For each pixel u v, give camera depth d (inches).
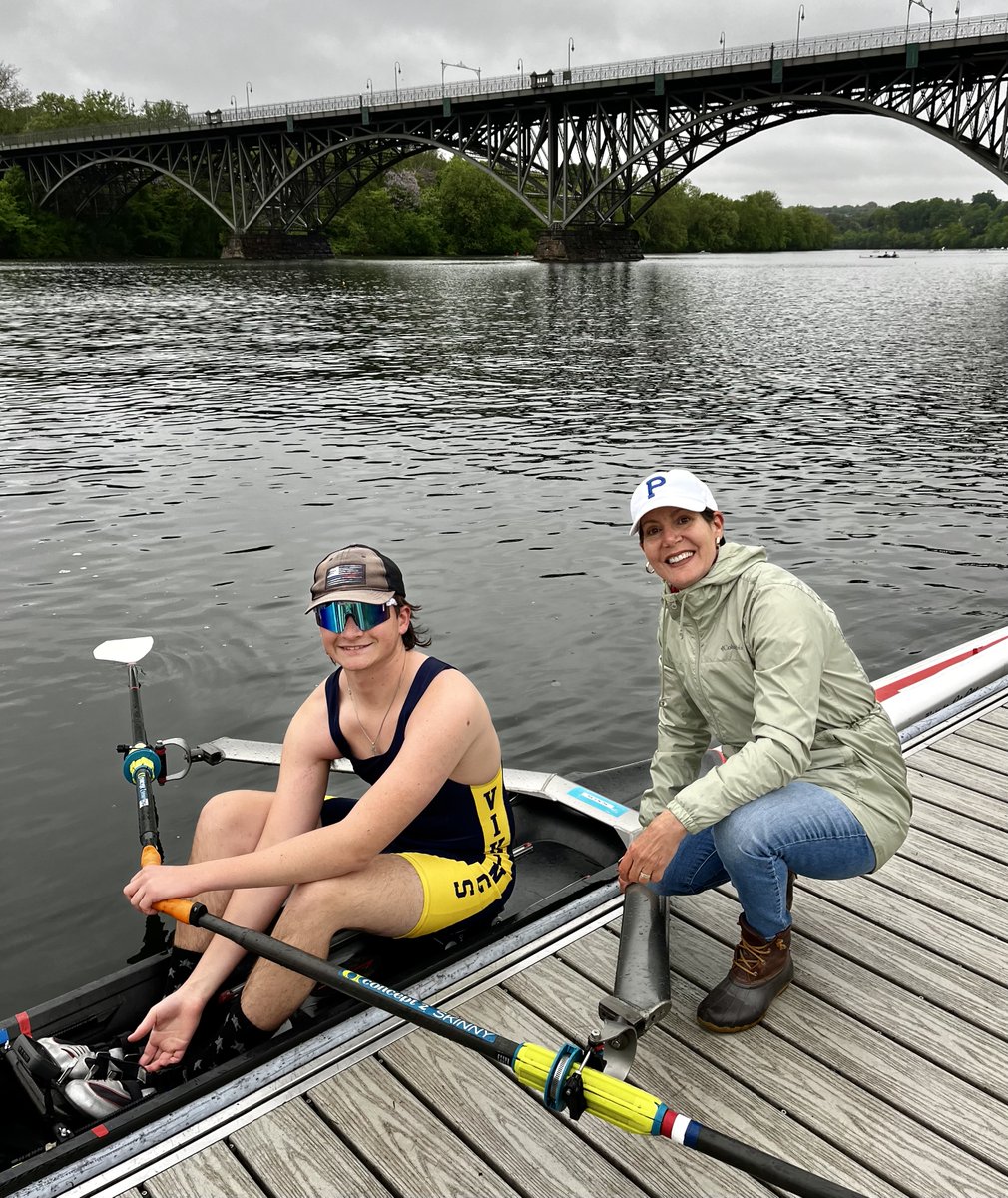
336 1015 92.6
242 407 574.2
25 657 222.2
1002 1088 85.6
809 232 7559.1
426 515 347.9
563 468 423.8
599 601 264.2
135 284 1775.3
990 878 115.8
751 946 91.4
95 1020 96.1
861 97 1975.9
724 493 385.7
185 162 2965.1
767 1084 86.1
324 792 98.5
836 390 654.5
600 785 141.1
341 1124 82.4
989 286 2050.9
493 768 96.5
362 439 483.2
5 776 171.8
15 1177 76.3
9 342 898.1
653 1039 91.5
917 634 252.4
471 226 4136.3
